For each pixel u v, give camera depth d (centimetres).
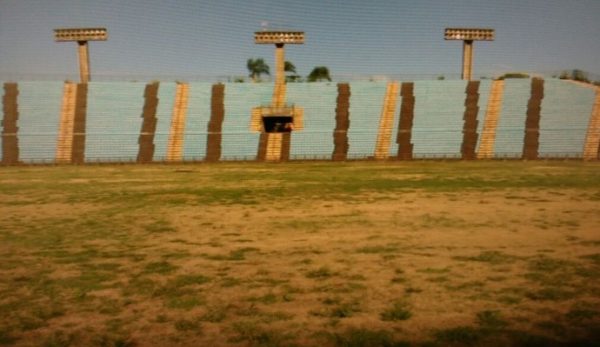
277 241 1512
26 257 1351
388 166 4259
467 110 5284
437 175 3431
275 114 5262
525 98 5300
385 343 774
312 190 2703
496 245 1408
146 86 5622
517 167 3978
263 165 4516
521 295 984
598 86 5419
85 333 837
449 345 763
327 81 6062
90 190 2838
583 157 4669
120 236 1616
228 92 5609
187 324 868
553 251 1329
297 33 5691
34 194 2686
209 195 2562
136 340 805
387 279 1105
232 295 1018
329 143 5094
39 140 4994
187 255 1354
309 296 1003
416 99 5472
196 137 5125
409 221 1788
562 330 811
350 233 1606
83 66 5703
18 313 934
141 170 4122
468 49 5750
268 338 802
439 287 1043
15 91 5416
